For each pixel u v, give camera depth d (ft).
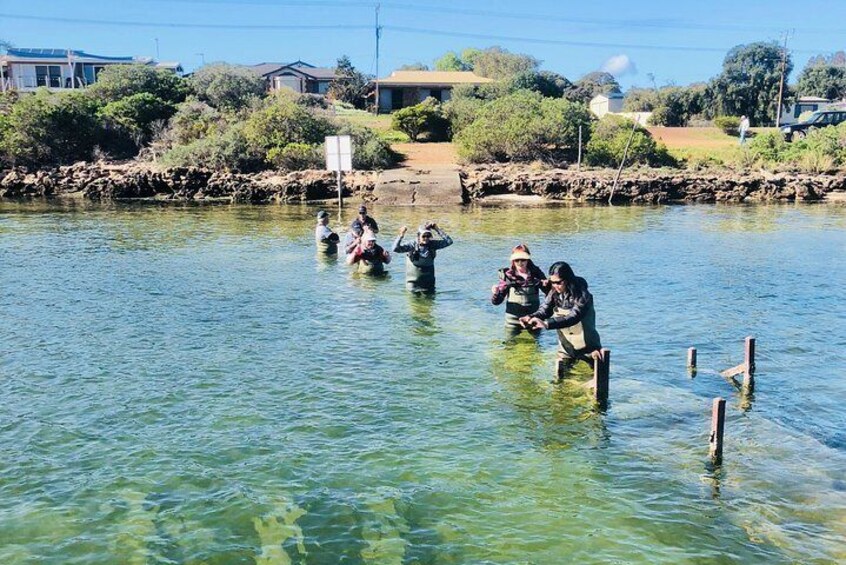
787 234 84.17
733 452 27.48
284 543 21.81
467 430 29.35
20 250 71.31
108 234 83.05
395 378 35.06
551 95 240.12
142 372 35.73
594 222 96.07
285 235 82.74
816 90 308.19
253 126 150.30
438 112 181.88
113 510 23.49
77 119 159.94
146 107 174.29
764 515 23.24
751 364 34.09
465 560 21.02
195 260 65.77
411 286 51.72
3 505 23.73
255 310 47.57
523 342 40.81
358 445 27.96
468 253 69.77
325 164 145.18
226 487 24.88
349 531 22.40
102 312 47.03
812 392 33.42
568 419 30.40
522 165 147.84
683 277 58.29
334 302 49.67
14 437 28.53
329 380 34.73
